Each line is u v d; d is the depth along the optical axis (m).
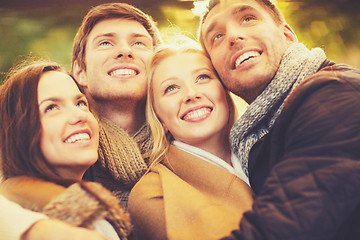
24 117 1.07
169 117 1.34
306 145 0.98
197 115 1.32
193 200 1.13
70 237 0.79
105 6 1.59
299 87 1.11
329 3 2.37
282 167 0.97
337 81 1.04
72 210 0.87
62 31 2.26
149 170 1.37
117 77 1.49
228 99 1.47
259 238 0.87
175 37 1.67
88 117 1.18
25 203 0.92
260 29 1.32
